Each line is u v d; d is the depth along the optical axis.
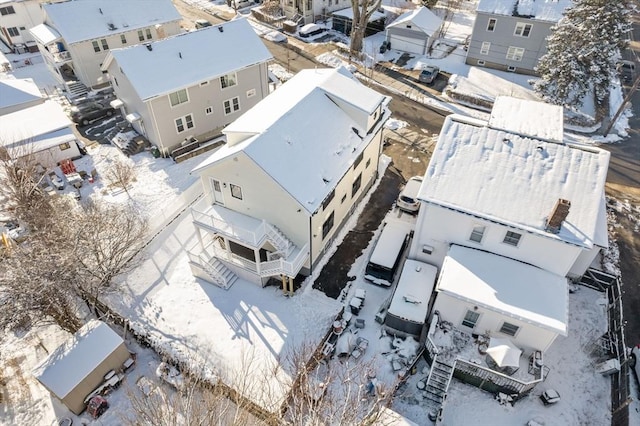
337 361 20.72
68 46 40.59
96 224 22.91
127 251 26.11
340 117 26.36
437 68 44.28
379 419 16.80
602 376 20.14
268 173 21.05
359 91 27.81
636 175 32.06
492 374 18.69
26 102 38.66
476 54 45.69
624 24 34.88
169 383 19.83
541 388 19.66
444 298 19.97
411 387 19.78
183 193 30.16
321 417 16.39
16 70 48.47
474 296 19.02
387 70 45.84
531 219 19.28
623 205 29.38
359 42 48.09
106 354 19.61
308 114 25.05
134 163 34.22
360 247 26.80
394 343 21.09
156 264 25.97
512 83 42.84
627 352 20.70
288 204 21.92
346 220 28.39
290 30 54.84
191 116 34.91
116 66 33.59
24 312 19.25
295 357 19.89
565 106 37.62
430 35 46.69
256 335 21.91
